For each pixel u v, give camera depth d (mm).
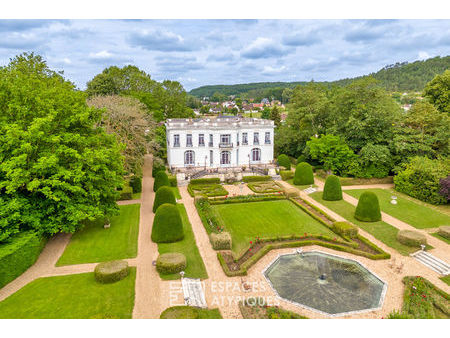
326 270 22078
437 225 29641
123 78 70375
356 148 47188
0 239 19484
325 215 31656
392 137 44344
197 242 25797
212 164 52062
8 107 23859
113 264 20422
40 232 22391
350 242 25609
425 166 36875
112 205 28000
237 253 24062
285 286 19984
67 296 17797
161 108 73750
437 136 40719
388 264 22641
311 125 56562
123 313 16453
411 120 42281
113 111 39125
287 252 24422
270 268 22234
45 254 23188
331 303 18141
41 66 45188
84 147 25703
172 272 20688
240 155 53469
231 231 28297
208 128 50344
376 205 30484
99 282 19359
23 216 21469
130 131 40156
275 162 56062
